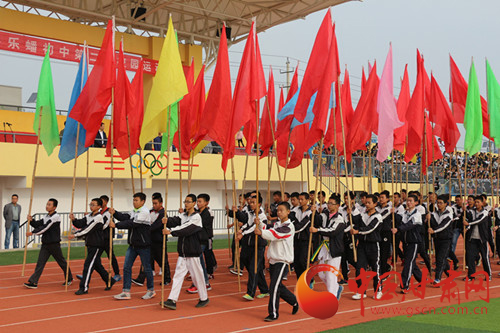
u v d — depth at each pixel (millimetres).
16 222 20656
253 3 28453
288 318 9156
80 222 11430
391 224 12398
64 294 11328
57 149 22672
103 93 11492
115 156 23922
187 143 13195
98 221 11180
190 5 27328
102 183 25297
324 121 10844
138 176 24469
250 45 11156
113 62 11547
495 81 14781
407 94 14156
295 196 11711
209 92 11211
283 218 9141
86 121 11875
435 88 14695
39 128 13031
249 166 27938
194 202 9977
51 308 9930
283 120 14273
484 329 8227
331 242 9922
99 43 26625
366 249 10891
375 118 14781
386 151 12430
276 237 8844
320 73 11453
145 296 10781
